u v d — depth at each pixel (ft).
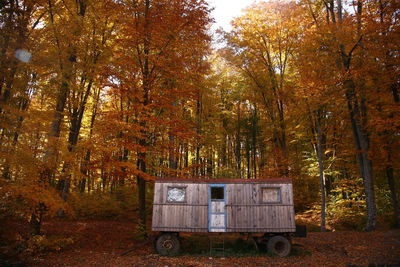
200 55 60.34
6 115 32.19
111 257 35.88
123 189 71.77
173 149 51.67
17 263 28.04
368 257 33.65
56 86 39.93
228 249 39.01
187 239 43.39
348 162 74.38
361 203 66.44
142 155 47.42
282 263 33.04
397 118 45.80
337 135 73.67
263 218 37.93
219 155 109.81
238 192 39.01
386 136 54.34
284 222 37.70
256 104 95.30
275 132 80.02
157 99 46.32
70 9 47.70
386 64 50.34
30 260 32.40
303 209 81.15
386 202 65.98
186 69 52.16
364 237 44.96
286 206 38.27
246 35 78.74
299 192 80.69
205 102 86.43
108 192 73.10
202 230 37.65
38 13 46.29
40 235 37.63
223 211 38.32
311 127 75.00
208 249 40.01
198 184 39.60
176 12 47.32
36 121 33.88
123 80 46.06
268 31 76.95
